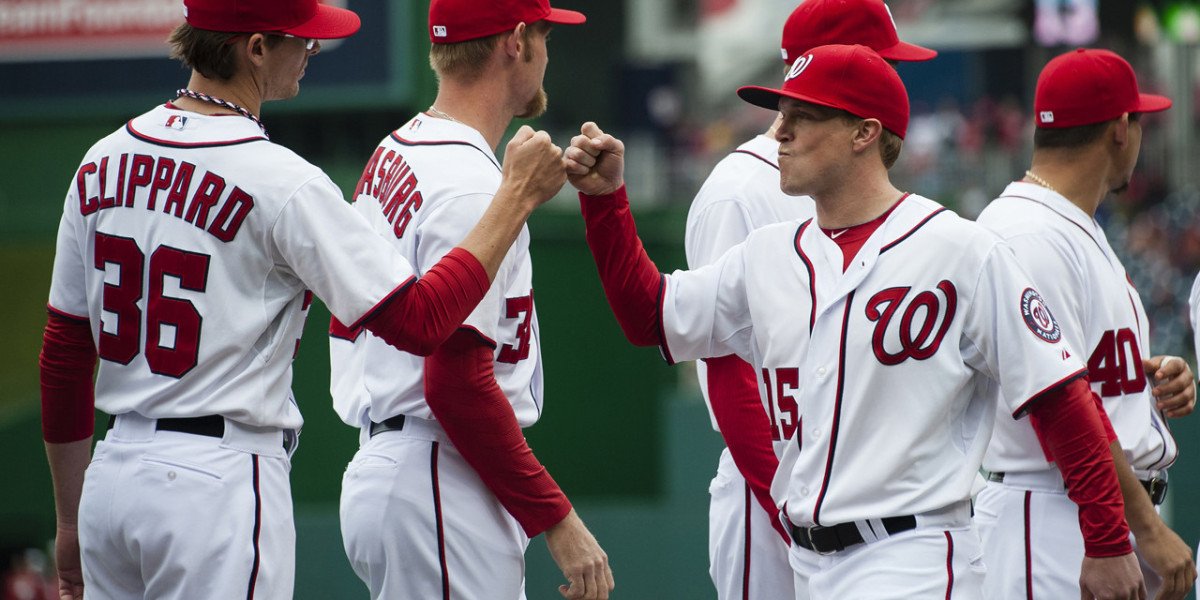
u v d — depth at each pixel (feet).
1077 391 36.35
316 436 99.86
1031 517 46.47
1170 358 48.24
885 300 35.96
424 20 112.78
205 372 34.32
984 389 37.29
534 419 41.86
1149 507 43.86
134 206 34.73
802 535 37.60
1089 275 46.21
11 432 110.83
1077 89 46.83
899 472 35.65
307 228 34.06
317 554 86.79
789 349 37.19
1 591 109.70
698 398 93.35
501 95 41.68
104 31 116.57
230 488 34.32
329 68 112.88
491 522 39.86
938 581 35.47
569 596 38.86
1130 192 174.29
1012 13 249.55
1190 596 81.56
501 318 39.81
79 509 35.81
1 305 118.83
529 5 41.24
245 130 34.94
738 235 44.96
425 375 37.45
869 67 36.68
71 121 118.73
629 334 40.16
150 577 34.50
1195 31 233.55
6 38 117.50
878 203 37.32
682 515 90.63
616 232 39.06
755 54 264.72
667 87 264.31
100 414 92.84
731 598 46.75
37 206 119.24
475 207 38.55
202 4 34.81
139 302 34.65
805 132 36.94
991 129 209.15
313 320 99.86
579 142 37.81
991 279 35.96
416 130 41.11
